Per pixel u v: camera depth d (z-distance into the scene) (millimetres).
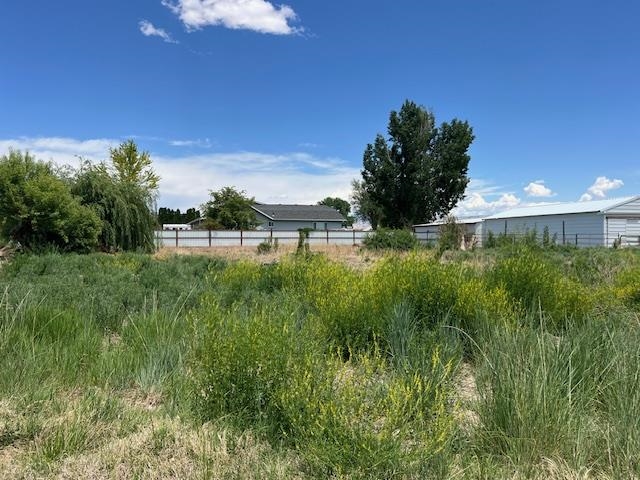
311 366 3338
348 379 3172
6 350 4613
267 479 2717
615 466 2855
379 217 66438
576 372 3754
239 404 3441
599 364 3930
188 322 5094
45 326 5535
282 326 3926
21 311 5723
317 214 74000
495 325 5016
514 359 3758
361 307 5406
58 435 3096
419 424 2869
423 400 3113
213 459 2922
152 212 24797
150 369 4438
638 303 7754
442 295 5680
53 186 19375
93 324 6129
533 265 6828
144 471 2791
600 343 4281
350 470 2615
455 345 4730
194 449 3010
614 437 3010
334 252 28094
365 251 27562
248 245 41875
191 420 3426
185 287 8523
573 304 6316
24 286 7637
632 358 3857
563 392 3494
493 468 2814
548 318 5766
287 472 2799
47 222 19125
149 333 5371
